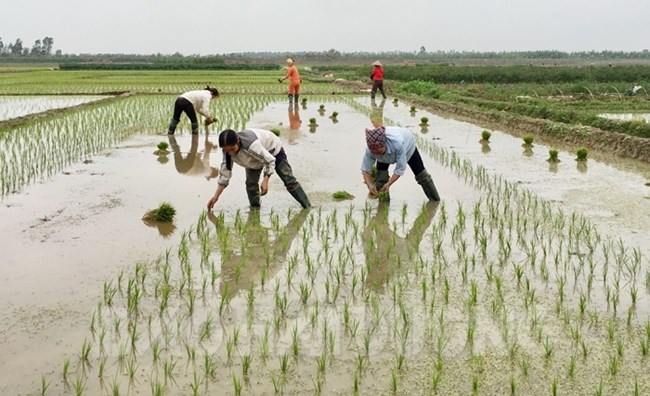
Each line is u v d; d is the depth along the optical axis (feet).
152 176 33.55
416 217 25.48
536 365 13.55
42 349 14.33
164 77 152.87
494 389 12.64
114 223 24.48
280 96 90.27
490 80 137.69
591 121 48.49
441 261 20.22
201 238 22.58
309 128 53.72
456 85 121.49
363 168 26.89
